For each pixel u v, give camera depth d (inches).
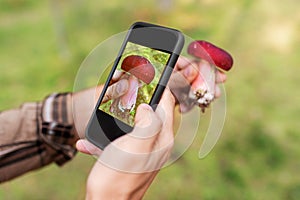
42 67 102.8
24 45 118.3
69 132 26.1
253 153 62.8
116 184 19.0
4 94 91.7
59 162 26.9
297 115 70.2
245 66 85.4
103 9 122.3
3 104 88.1
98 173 19.2
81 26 116.5
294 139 65.2
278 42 94.2
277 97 75.7
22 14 146.5
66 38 112.9
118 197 19.0
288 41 94.5
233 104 73.6
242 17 105.3
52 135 25.9
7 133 25.6
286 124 68.6
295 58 87.7
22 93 92.1
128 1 121.7
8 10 151.2
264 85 79.1
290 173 59.3
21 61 108.6
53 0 122.2
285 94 76.3
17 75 100.7
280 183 57.7
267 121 69.2
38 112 26.3
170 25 104.9
